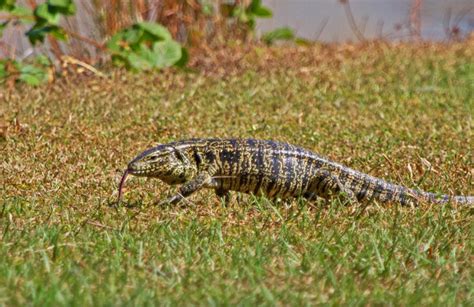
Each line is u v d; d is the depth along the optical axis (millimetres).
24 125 15984
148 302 8344
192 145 12078
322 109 18188
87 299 8391
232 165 12039
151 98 18719
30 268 9203
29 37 20219
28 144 14766
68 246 9914
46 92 19234
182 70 21266
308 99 19031
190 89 19688
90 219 11023
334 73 21812
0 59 20688
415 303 8711
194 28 23703
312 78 21141
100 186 12672
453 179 13148
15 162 13766
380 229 10617
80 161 13891
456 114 17891
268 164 12062
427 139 15672
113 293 8609
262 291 8672
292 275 9258
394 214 11516
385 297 8820
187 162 11977
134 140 15273
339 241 10242
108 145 14883
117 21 22625
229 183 12117
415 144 15273
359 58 23734
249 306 8320
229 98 18891
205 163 12055
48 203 11781
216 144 12141
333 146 15031
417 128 16656
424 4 32781
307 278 9234
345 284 9039
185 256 9750
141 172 11805
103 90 19406
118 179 13008
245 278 9164
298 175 12133
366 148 14875
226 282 9047
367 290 9055
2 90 19422
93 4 22703
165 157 11875
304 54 23703
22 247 9891
